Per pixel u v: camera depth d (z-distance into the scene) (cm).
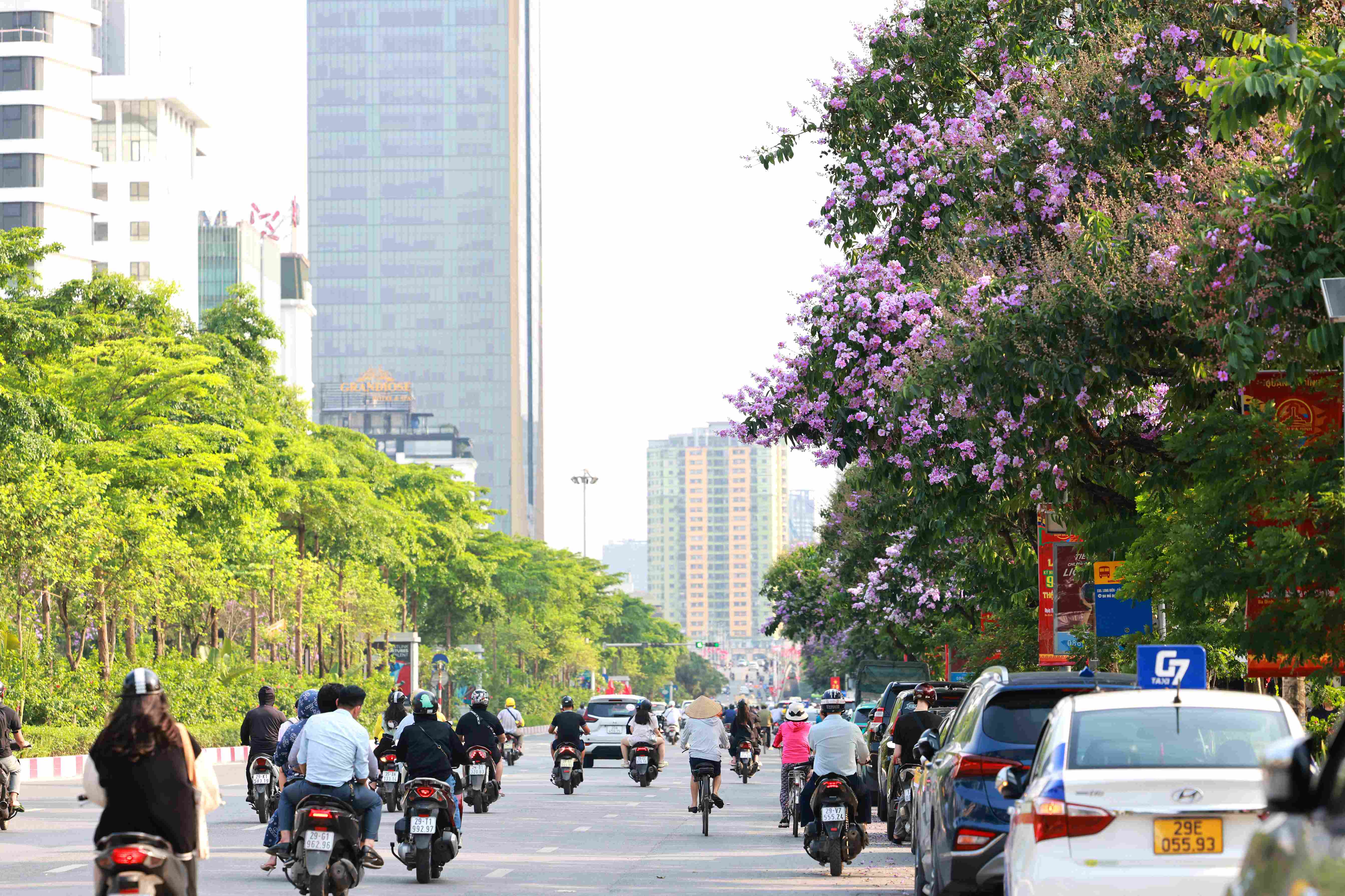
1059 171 3469
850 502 6053
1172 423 3372
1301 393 2634
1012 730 2206
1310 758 819
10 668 8162
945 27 4019
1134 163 3522
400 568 15812
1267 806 859
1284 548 2470
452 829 3036
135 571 8544
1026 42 3938
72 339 8588
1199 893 1562
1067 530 4053
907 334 3628
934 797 2347
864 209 3938
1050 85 3653
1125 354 3069
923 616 7444
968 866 2155
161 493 8925
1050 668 4375
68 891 2827
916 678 9556
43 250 8862
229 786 6556
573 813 4972
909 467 3822
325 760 2448
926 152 3722
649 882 3012
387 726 4684
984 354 3112
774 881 3023
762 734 12094
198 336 11075
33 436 7806
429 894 2831
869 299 3678
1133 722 1727
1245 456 2616
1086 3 3762
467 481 19175
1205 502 2667
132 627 9562
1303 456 2592
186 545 9112
